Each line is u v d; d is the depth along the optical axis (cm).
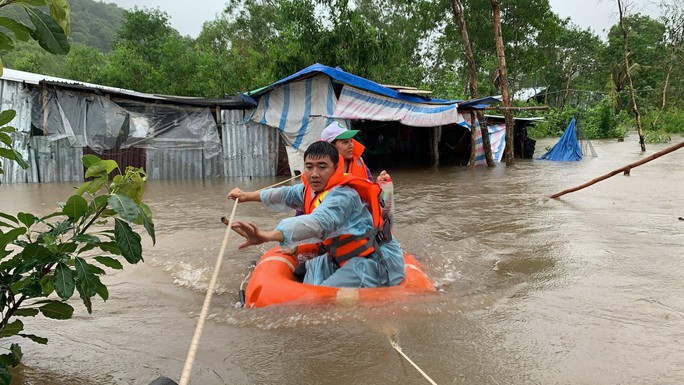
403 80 2291
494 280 446
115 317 353
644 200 876
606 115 3241
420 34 3559
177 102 1430
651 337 311
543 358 283
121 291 419
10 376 240
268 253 443
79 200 261
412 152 2177
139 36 3052
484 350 293
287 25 1925
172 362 280
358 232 386
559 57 5062
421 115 1441
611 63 4716
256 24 3616
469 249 567
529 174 1390
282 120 1456
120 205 253
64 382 257
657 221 689
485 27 3347
